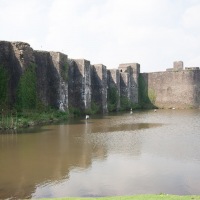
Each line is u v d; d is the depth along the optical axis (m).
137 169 16.88
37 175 15.98
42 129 31.91
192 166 17.39
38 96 41.97
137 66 75.69
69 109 47.88
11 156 19.83
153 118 46.34
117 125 36.31
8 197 13.06
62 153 20.69
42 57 43.34
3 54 38.41
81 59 50.62
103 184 14.55
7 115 34.88
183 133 29.77
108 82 64.94
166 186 14.22
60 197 12.86
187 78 73.12
